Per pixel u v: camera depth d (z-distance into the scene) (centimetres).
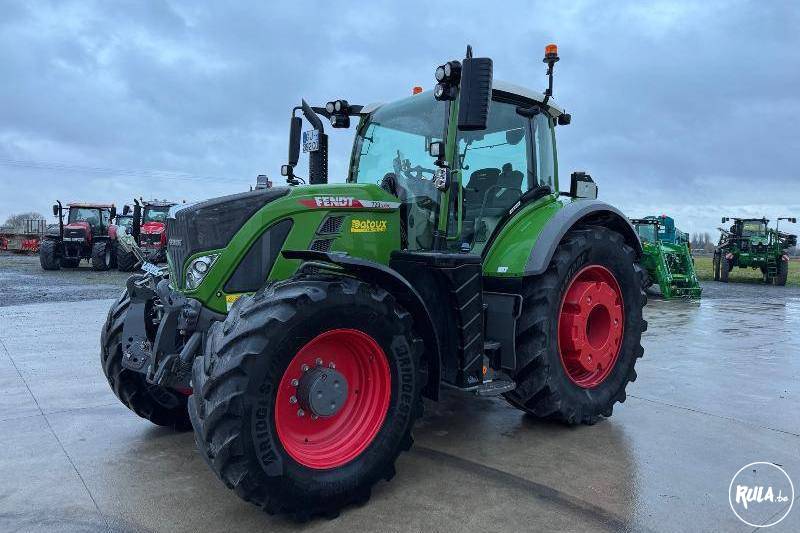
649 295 1355
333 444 274
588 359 391
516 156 414
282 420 262
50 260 1791
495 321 367
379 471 278
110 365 352
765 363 586
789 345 689
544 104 426
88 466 317
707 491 290
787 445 354
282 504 249
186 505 272
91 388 468
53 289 1227
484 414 414
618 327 419
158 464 320
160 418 371
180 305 300
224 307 302
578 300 383
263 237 307
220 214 305
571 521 258
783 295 1417
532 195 419
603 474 309
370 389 287
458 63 332
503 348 363
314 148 426
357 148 435
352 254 329
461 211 367
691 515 265
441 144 335
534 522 257
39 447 345
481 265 337
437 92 344
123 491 287
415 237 376
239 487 240
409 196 383
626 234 448
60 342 651
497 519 260
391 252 343
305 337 256
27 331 720
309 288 261
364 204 333
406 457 332
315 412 266
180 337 310
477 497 281
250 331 245
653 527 254
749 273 2342
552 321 368
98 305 969
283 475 248
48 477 303
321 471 260
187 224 304
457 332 328
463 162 379
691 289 1309
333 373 273
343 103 439
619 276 418
